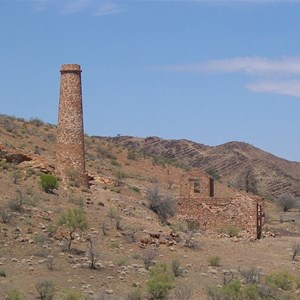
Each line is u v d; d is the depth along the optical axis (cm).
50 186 5569
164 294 3575
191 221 6306
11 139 9450
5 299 3247
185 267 4338
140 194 6806
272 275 4175
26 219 4684
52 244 4350
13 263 3909
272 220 8219
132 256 4388
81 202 5416
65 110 6009
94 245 4509
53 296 3391
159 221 5797
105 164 9712
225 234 5994
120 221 5209
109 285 3691
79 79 6047
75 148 6003
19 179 5656
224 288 3600
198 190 7119
